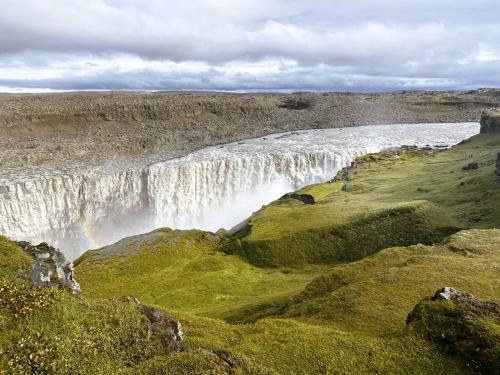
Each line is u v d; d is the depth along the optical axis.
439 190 110.69
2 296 24.86
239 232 103.88
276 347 30.48
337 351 29.92
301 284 72.62
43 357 22.02
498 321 30.30
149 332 28.03
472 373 26.75
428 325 31.09
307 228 91.88
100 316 27.28
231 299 70.06
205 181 181.50
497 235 60.69
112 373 23.17
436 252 55.19
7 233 153.50
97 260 90.19
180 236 100.00
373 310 38.66
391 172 150.25
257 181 185.50
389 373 27.47
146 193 176.75
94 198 171.12
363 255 81.75
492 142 175.50
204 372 23.20
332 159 189.88
